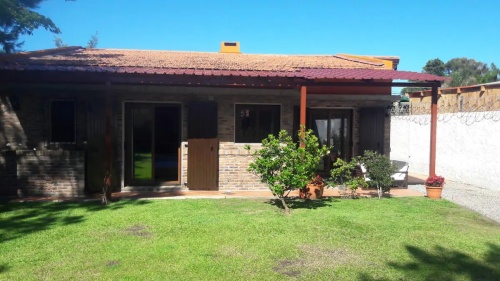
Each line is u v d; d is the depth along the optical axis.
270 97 11.81
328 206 9.37
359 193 11.23
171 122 11.80
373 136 12.53
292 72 10.55
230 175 11.67
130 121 11.61
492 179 12.71
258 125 11.95
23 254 5.88
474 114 13.74
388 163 10.46
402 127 18.89
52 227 7.34
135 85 10.84
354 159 10.70
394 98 12.52
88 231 7.07
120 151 11.33
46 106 11.05
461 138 14.50
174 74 9.52
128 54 13.70
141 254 5.89
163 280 4.98
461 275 5.27
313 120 12.84
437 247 6.40
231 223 7.64
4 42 10.86
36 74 9.12
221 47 16.06
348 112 12.95
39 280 4.96
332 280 5.08
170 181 11.85
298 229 7.29
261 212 8.65
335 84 10.30
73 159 10.48
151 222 7.70
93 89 10.95
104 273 5.18
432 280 5.10
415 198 10.55
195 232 7.04
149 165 11.76
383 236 6.93
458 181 14.64
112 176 11.16
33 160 10.41
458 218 8.38
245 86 10.68
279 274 5.23
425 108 17.84
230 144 11.66
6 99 10.99
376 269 5.45
